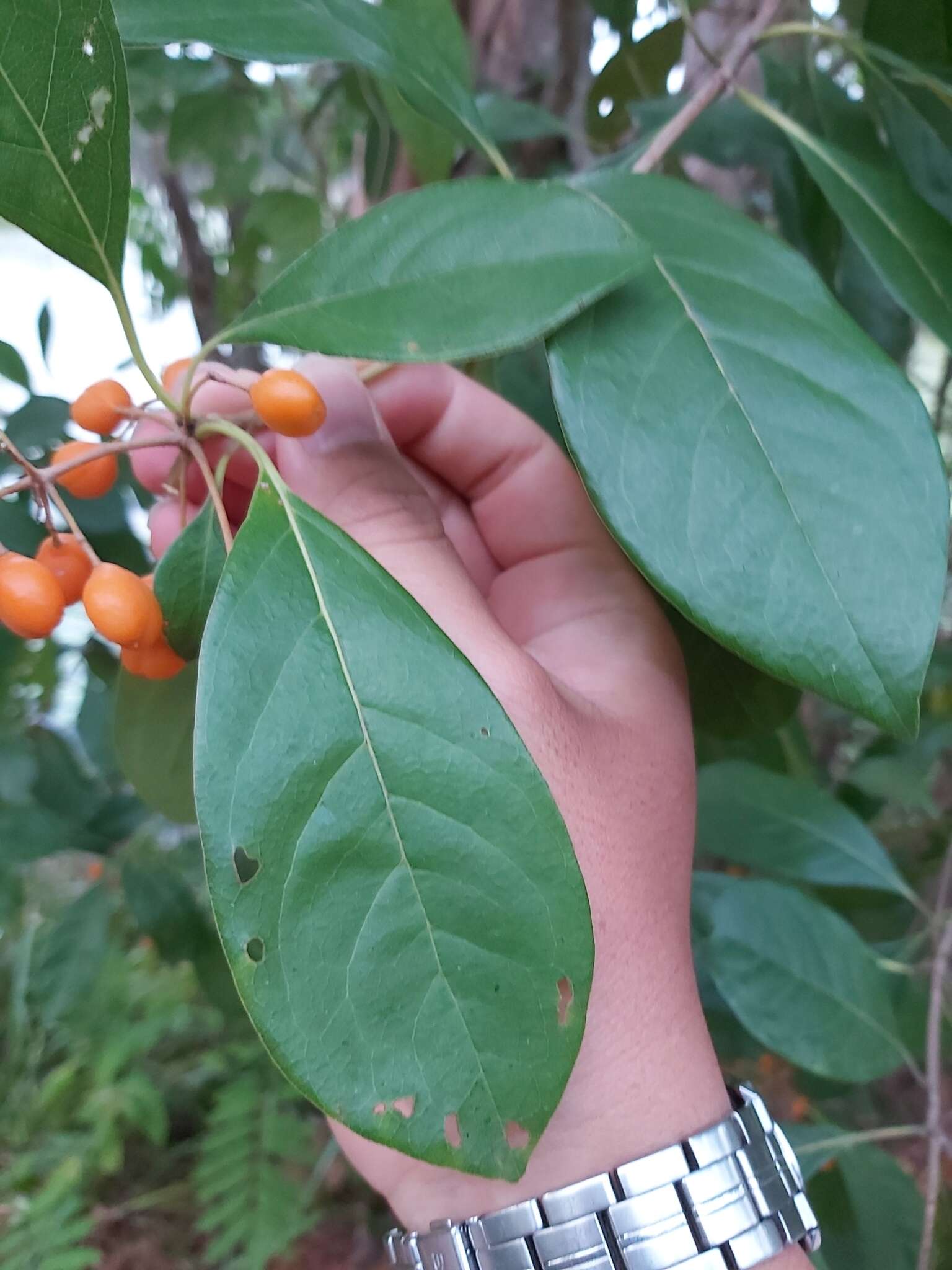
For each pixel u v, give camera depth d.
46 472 0.15
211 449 0.22
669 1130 0.19
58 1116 0.57
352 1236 0.56
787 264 0.17
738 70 0.24
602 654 0.23
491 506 0.26
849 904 0.38
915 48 0.25
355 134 0.52
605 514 0.14
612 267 0.15
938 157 0.25
